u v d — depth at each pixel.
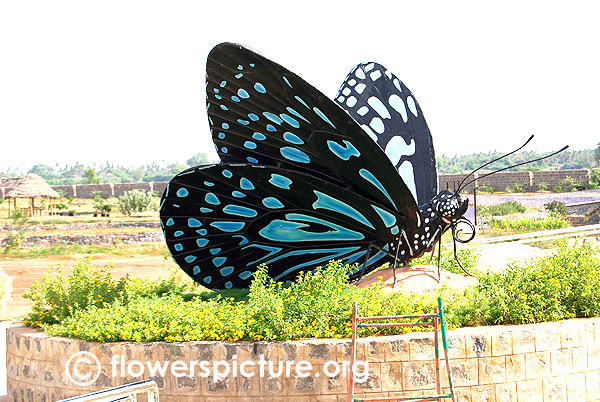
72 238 51.38
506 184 77.00
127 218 73.88
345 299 9.54
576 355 9.26
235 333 9.13
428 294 10.41
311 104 9.01
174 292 12.55
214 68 9.02
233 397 8.88
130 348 9.18
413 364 8.72
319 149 10.00
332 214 10.95
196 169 10.23
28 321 11.13
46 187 80.69
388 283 10.97
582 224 44.62
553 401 9.09
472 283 11.26
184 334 9.36
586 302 10.09
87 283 11.47
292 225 11.30
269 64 8.50
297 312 9.41
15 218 56.81
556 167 193.50
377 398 8.05
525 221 38.19
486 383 8.84
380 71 13.33
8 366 10.73
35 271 37.19
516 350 8.95
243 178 10.34
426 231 11.22
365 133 9.21
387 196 10.46
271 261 12.09
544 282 10.25
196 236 11.59
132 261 40.44
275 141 10.26
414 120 12.99
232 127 10.33
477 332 8.91
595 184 70.06
